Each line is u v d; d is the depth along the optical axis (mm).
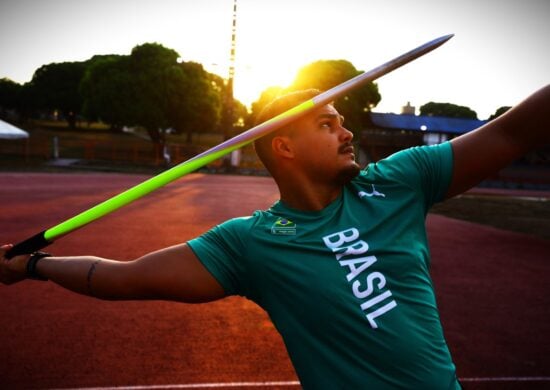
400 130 42719
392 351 905
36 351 3273
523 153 1058
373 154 41406
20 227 8766
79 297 4504
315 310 944
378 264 961
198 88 38344
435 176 1079
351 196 1070
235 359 3219
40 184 18531
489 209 16219
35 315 4008
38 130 52688
